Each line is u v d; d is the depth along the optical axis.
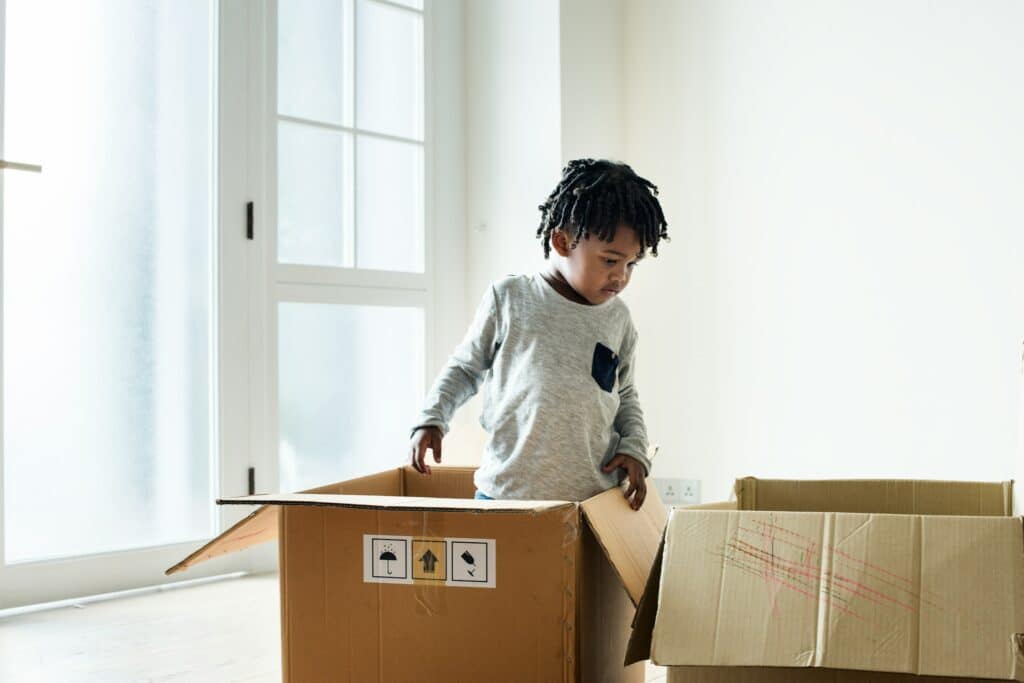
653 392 2.96
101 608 2.29
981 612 0.97
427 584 1.17
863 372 2.54
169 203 2.53
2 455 2.24
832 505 1.38
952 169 2.39
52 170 2.33
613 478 1.60
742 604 1.04
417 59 3.04
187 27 2.56
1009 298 2.29
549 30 2.88
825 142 2.62
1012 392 2.28
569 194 1.53
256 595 2.42
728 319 2.80
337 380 2.85
